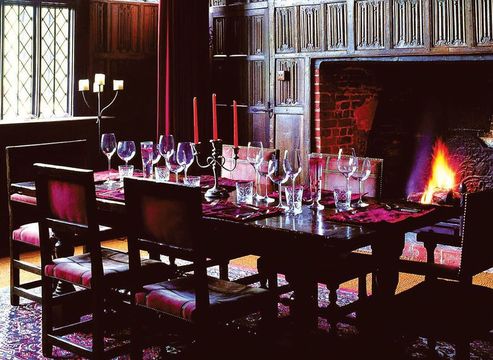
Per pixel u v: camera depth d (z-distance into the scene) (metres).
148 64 7.48
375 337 3.26
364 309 3.33
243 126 7.16
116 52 7.17
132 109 7.37
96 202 3.60
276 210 3.46
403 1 5.75
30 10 6.55
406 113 6.71
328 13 6.27
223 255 3.86
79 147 4.67
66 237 4.07
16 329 4.08
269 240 3.36
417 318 2.87
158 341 3.43
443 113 6.48
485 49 5.30
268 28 6.79
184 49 7.02
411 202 3.73
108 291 3.47
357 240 2.93
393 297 3.03
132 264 3.17
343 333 3.93
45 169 3.50
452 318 2.81
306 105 6.54
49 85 6.78
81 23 6.87
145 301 3.13
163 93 7.05
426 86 6.55
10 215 4.39
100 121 6.71
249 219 3.26
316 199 3.63
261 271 3.65
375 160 4.03
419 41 5.70
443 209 3.54
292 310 3.78
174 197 2.93
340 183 4.21
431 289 3.11
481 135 6.25
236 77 7.16
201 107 7.19
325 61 6.38
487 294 3.05
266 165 3.69
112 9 7.10
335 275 3.56
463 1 5.38
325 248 3.06
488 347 3.74
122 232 3.77
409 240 6.17
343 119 6.68
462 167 6.42
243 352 3.50
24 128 6.04
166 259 5.75
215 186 3.94
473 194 2.85
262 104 6.95
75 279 3.43
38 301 4.14
